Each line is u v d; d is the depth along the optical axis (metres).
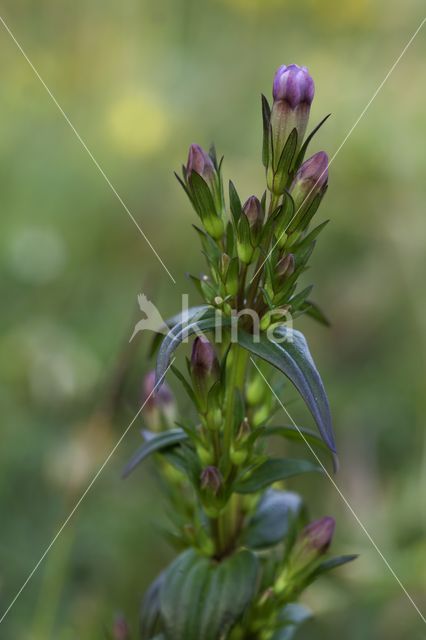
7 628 0.28
